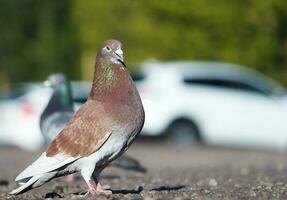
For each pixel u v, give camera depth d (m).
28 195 8.91
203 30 28.64
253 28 28.52
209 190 8.96
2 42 46.59
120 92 7.99
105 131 7.78
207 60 28.81
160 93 22.98
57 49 43.53
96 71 8.14
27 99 23.47
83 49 36.12
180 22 28.84
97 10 31.73
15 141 24.25
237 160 18.22
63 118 12.03
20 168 15.78
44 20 44.22
